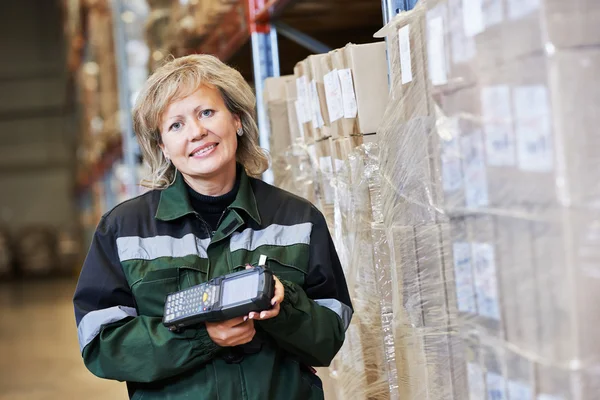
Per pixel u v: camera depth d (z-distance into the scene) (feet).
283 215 6.46
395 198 6.63
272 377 6.10
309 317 6.01
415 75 6.03
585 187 3.98
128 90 23.00
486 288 4.73
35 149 65.46
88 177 46.06
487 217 4.66
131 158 23.12
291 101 10.02
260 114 11.68
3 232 64.69
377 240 7.44
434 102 5.27
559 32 3.98
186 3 14.88
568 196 3.94
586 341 3.98
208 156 6.15
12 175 65.51
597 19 4.03
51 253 64.28
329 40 12.55
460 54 4.83
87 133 37.17
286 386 6.22
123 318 5.99
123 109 23.29
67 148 65.57
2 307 44.32
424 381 6.25
